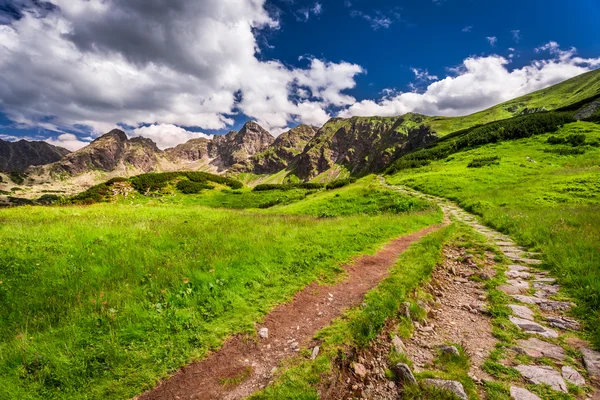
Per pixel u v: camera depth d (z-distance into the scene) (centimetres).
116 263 869
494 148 5919
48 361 479
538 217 1669
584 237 1128
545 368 492
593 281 744
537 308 718
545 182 3030
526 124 6562
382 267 1023
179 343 559
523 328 631
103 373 473
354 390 464
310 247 1141
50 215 1750
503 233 1595
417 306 709
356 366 507
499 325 651
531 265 1034
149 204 3173
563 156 4478
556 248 1083
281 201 5109
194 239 1170
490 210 2244
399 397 447
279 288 809
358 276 934
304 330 620
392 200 3244
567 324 630
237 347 565
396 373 491
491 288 853
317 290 826
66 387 446
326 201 3706
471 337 612
